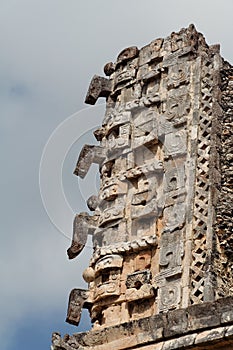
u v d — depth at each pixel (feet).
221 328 188.55
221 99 220.84
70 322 212.02
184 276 202.90
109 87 233.35
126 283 209.87
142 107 225.76
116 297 209.56
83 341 201.98
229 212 207.72
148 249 211.41
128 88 230.89
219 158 213.87
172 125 219.82
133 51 233.96
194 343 188.96
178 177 213.87
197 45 227.40
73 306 212.84
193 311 192.34
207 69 224.12
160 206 213.46
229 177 212.02
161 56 229.45
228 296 192.03
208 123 217.36
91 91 232.12
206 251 203.92
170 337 193.16
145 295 205.87
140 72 230.89
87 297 213.87
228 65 225.97
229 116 218.79
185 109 220.43
